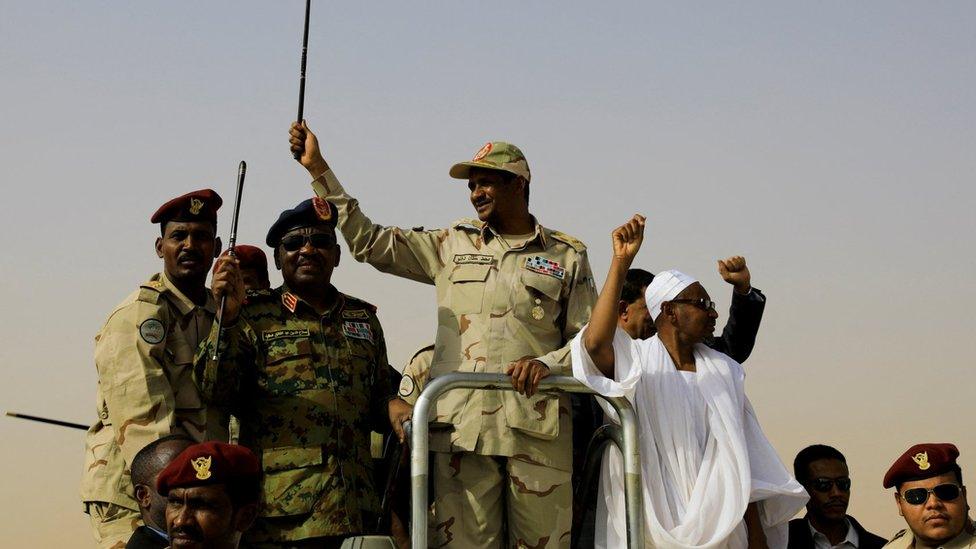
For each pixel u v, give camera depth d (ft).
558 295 23.02
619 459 21.25
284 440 22.52
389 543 19.30
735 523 20.76
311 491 22.29
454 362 22.65
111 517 23.24
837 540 27.63
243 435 22.93
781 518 21.93
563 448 22.17
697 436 21.70
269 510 22.20
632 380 20.63
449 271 23.39
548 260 23.22
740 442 21.38
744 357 25.76
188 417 23.48
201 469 18.40
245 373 22.82
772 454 22.12
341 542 22.35
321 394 22.80
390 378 24.40
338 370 23.15
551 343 23.04
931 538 23.26
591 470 22.09
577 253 23.61
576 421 23.32
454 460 21.98
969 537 23.27
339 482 22.52
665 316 22.50
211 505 18.37
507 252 23.18
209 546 18.37
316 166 23.82
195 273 24.16
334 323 23.61
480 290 22.91
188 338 23.91
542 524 21.66
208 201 24.44
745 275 25.54
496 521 21.95
